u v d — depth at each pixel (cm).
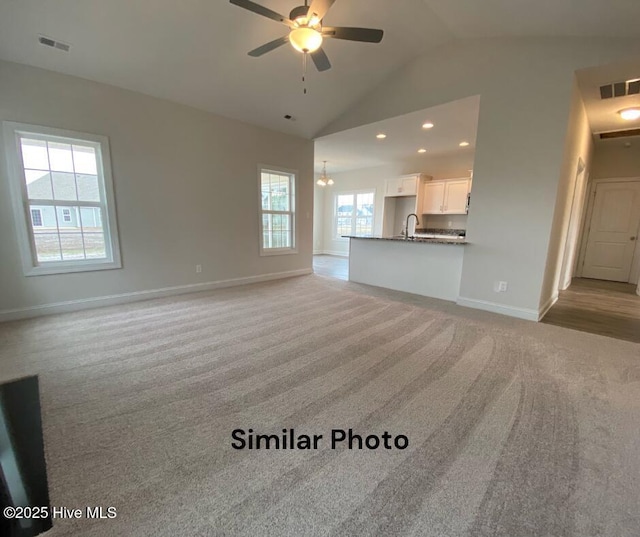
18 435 115
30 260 326
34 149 324
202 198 452
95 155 359
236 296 436
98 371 221
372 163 806
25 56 297
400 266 480
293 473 135
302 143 576
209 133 450
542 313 359
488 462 142
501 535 108
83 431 160
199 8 285
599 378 218
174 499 121
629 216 580
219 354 250
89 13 270
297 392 198
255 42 331
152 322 323
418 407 183
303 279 568
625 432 163
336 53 373
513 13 288
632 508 119
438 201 708
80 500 120
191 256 450
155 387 202
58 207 343
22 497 100
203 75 370
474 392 199
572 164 373
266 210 549
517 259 350
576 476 134
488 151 359
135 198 388
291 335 291
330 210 993
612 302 431
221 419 171
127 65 335
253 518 114
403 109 425
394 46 377
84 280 362
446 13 320
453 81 375
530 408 183
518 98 333
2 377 211
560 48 305
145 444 152
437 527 111
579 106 352
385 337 288
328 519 114
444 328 314
